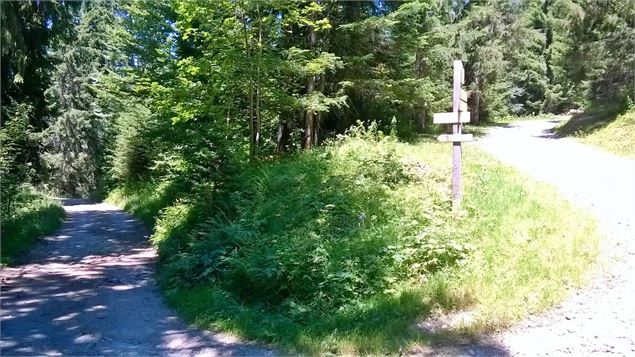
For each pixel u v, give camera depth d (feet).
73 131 100.68
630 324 16.14
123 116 79.20
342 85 50.34
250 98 38.73
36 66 48.03
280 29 40.24
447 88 67.56
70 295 23.86
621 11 64.75
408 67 58.65
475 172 36.78
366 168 33.30
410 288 20.17
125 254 35.47
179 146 41.11
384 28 50.39
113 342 17.63
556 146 59.31
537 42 109.91
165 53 44.14
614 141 56.03
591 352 14.89
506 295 18.45
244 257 23.30
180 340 17.80
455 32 78.95
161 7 45.83
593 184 35.55
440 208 26.86
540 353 15.10
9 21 40.06
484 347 15.71
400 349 15.70
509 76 114.83
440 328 17.15
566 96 129.80
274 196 30.27
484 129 88.17
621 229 24.77
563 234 23.58
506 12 90.63
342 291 20.21
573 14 71.31
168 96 39.68
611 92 68.85
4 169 40.11
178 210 36.83
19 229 38.17
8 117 44.68
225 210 31.30
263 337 17.57
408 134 63.21
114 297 23.61
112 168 89.92
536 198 29.68
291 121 50.75
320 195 28.35
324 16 48.44
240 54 35.12
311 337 16.99
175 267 25.64
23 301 22.63
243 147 37.55
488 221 25.57
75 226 50.90
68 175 105.40
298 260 21.24
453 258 21.86
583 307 17.53
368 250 21.99
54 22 47.24
